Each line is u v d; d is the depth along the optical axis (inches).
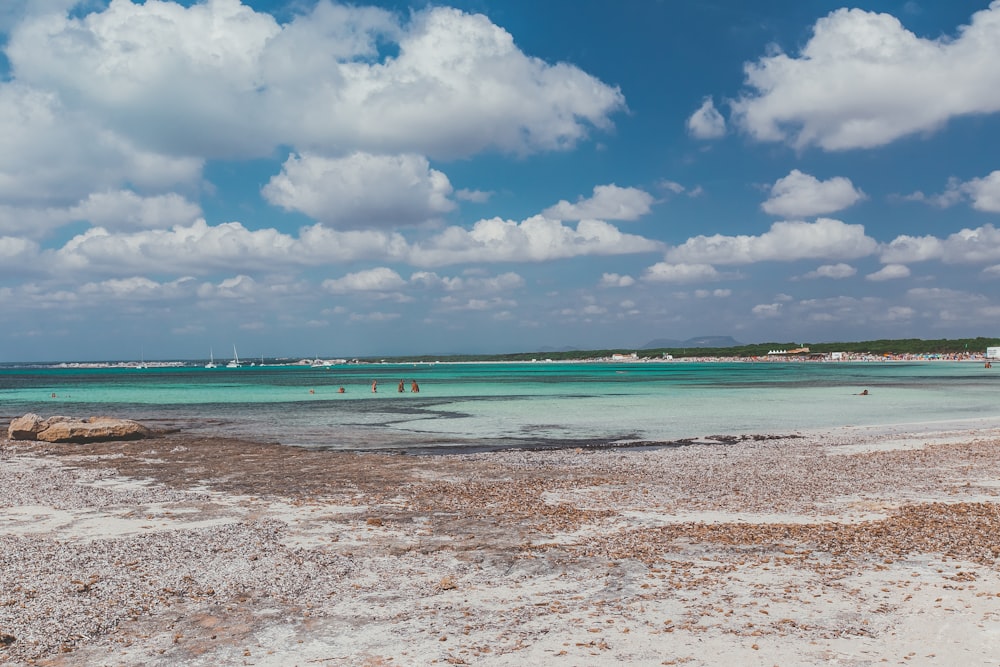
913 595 442.3
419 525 656.4
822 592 451.2
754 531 620.7
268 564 523.5
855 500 773.9
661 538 597.9
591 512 711.7
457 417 2055.9
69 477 981.2
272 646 374.6
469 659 352.8
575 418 2005.4
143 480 951.6
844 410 2209.6
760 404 2512.3
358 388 4143.7
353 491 845.8
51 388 4424.2
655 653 355.9
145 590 463.5
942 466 1011.9
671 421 1899.6
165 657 360.8
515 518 685.3
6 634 383.2
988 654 349.1
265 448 1315.2
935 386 3671.3
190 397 3250.5
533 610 426.3
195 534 615.8
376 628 400.2
